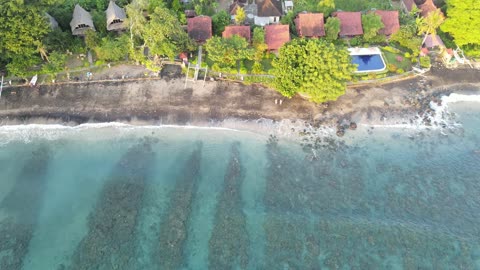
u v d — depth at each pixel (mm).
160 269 45094
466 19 67062
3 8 55594
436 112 63375
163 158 57188
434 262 45594
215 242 47500
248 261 45781
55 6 67938
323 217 50000
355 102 63562
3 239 47625
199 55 68250
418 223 49344
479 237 47875
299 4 78750
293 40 60250
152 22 61188
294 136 59875
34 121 60500
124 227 48906
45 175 54750
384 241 47312
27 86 63000
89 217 50031
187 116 61469
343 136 59938
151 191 53000
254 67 65438
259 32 66438
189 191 53031
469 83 67438
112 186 53438
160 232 48438
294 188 53562
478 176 54906
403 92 65375
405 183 54156
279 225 49000
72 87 63250
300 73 57219
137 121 61031
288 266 45344
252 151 58219
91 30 66312
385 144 59156
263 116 61594
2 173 54750
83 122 60688
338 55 57312
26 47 58500
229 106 62375
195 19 70062
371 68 67750
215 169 55906
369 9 78125
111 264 45531
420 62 68938
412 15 76125
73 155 57250
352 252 46469
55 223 49406
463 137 60281
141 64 66500
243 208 51125
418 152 58219
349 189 53438
